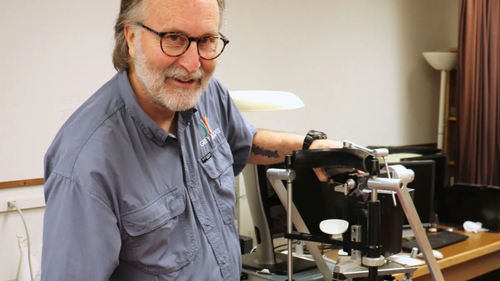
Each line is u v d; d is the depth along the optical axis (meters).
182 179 1.31
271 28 3.05
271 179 1.57
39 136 2.31
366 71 3.58
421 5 3.90
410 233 2.88
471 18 3.62
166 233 1.25
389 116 3.76
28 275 2.27
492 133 3.58
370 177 1.32
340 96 3.43
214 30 1.19
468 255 2.71
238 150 1.64
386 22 3.68
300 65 3.21
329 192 1.74
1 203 2.21
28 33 2.26
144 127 1.26
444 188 3.29
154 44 1.16
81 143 1.18
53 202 1.15
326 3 3.31
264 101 1.97
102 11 2.45
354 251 1.55
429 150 3.40
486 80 3.57
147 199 1.23
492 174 3.60
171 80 1.19
